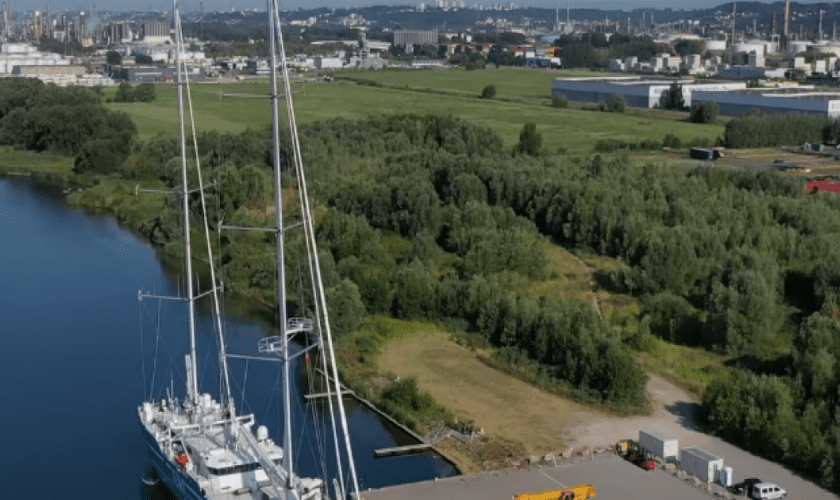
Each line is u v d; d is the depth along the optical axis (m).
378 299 159.88
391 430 120.12
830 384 117.62
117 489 105.69
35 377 132.38
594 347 130.88
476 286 155.00
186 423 107.62
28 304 162.50
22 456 111.88
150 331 150.12
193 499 95.56
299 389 131.50
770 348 144.75
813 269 165.25
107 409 123.44
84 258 194.12
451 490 101.06
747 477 104.12
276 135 86.88
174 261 192.00
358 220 184.12
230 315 161.25
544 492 96.69
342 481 89.44
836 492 100.75
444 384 133.12
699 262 169.62
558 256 195.25
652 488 101.19
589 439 115.88
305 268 155.12
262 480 93.88
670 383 134.25
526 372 135.62
